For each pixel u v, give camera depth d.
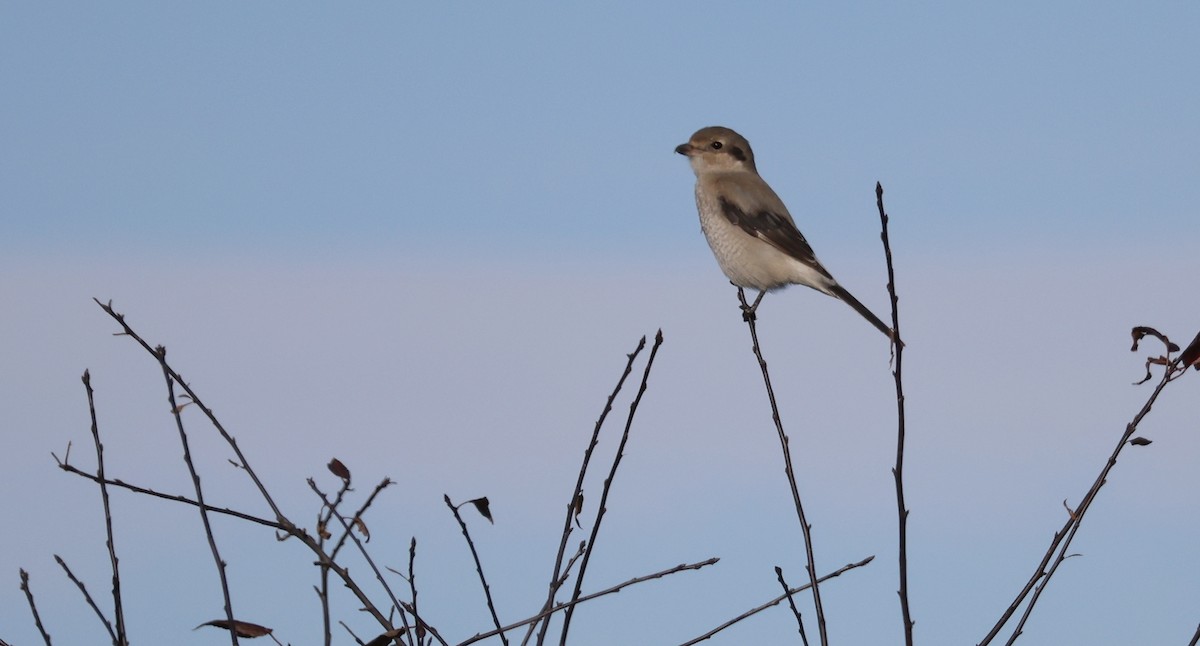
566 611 6.33
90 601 5.83
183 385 6.22
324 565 6.06
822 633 6.30
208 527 5.96
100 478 5.98
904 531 5.98
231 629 5.75
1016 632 6.21
